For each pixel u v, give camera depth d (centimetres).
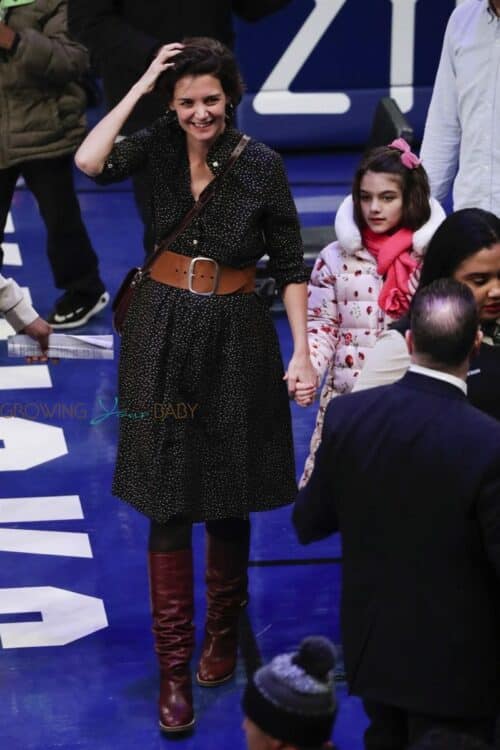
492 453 797
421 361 835
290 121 2470
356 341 1177
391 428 823
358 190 1162
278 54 2434
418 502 810
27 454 1520
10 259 2045
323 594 1272
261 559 1330
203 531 1380
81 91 1730
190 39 1017
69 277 1797
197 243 1033
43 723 1091
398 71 2447
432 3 2414
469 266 941
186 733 1071
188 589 1081
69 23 1538
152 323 1045
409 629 819
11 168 1723
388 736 872
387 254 1152
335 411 849
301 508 879
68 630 1216
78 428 1580
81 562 1322
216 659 1136
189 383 1046
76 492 1447
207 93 992
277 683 666
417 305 838
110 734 1078
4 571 1302
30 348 1116
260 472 1082
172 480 1054
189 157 1030
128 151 1045
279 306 1855
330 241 1872
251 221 1034
